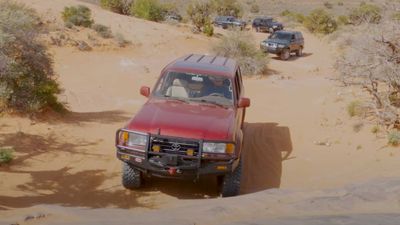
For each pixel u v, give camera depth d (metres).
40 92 11.58
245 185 8.41
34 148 9.30
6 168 8.10
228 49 25.12
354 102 13.35
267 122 13.59
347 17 55.31
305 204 5.98
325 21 51.72
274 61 30.02
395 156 9.68
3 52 10.94
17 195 7.02
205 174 7.15
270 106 16.33
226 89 8.64
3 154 8.26
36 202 6.80
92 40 25.30
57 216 5.56
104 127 11.68
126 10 39.62
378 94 12.72
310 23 52.50
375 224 4.88
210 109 8.07
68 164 8.70
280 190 7.05
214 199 7.11
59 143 9.85
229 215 5.62
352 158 9.91
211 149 7.10
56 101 12.38
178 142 7.06
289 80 23.02
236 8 59.12
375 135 11.11
